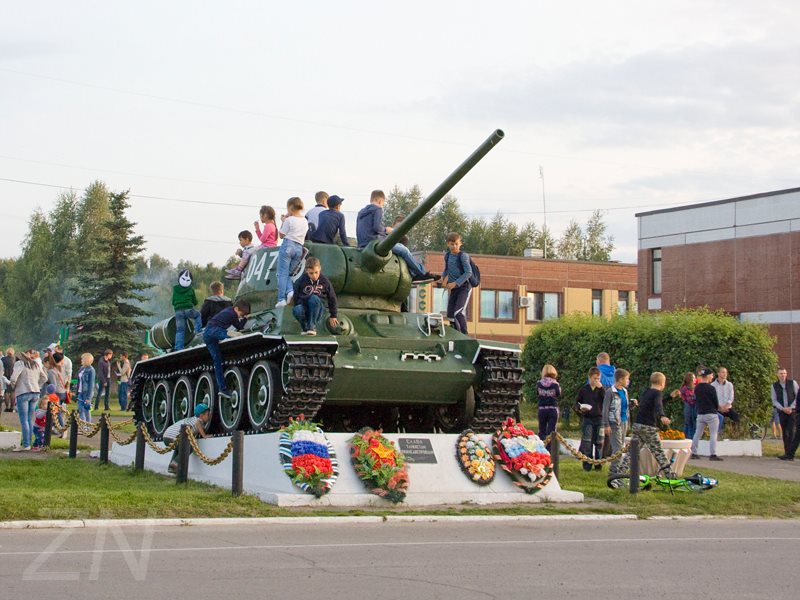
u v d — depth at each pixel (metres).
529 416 36.50
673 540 11.97
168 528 11.59
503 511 14.28
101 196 82.44
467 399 17.47
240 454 13.90
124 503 12.66
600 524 13.52
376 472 14.29
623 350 29.77
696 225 44.00
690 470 20.05
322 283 16.31
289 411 15.65
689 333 27.72
